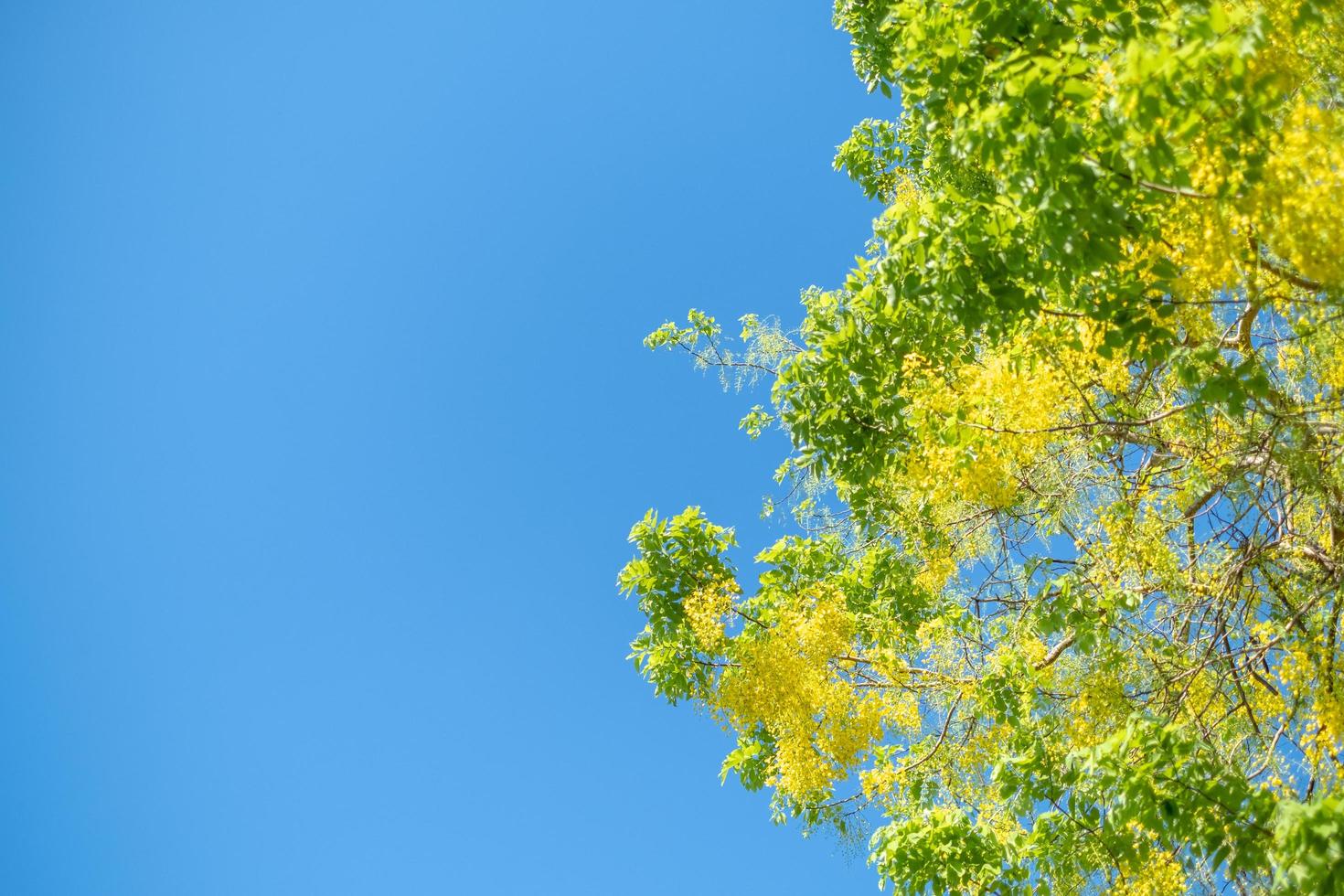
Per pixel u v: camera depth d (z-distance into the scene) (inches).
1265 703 172.9
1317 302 138.5
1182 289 143.1
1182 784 157.5
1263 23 116.6
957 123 147.6
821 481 252.2
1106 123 132.3
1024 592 201.0
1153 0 137.2
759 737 261.3
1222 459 164.4
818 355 231.8
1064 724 185.0
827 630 214.4
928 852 205.6
